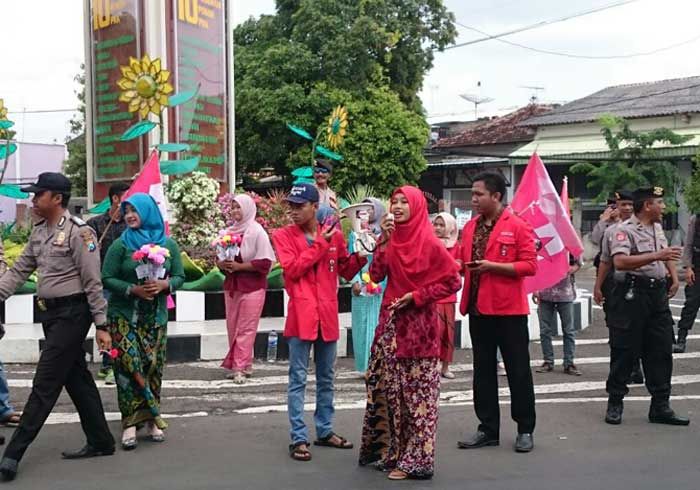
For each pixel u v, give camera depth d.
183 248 12.44
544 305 9.85
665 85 32.50
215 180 13.95
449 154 29.50
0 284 5.90
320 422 6.49
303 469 5.93
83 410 6.10
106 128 14.62
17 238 15.05
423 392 5.69
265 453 6.33
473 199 6.50
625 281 7.30
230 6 15.15
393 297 5.78
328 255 6.23
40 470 5.83
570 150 29.92
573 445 6.64
